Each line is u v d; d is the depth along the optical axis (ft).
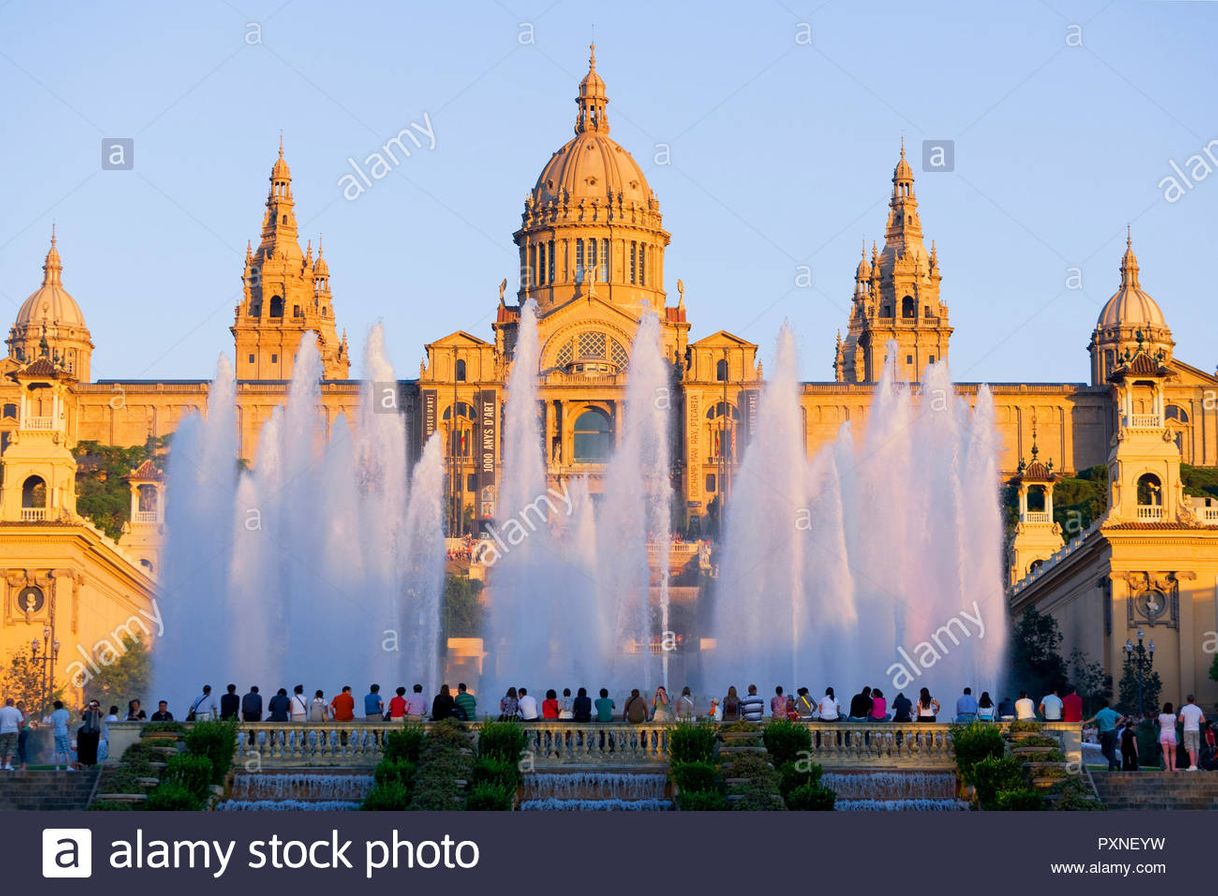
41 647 373.61
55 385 388.16
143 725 224.33
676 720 237.04
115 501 595.06
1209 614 396.78
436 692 399.03
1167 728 233.35
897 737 227.61
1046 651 418.72
